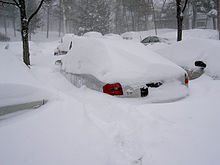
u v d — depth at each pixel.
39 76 5.30
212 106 3.19
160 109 3.06
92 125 2.34
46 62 9.29
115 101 3.16
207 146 2.11
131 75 3.33
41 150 1.80
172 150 2.08
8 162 1.64
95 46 4.17
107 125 2.54
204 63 5.86
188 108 3.13
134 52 3.89
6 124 2.00
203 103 3.33
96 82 3.58
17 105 2.14
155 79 3.39
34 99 2.26
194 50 6.33
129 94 3.25
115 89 3.25
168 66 3.62
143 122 2.67
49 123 2.11
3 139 1.84
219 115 2.85
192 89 4.54
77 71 4.34
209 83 4.95
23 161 1.66
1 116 2.05
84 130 2.18
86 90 3.79
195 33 19.42
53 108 2.32
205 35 18.73
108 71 3.47
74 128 2.16
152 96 3.33
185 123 2.65
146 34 25.16
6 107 2.08
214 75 5.57
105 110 2.94
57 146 1.87
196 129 2.48
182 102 3.37
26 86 2.29
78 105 2.61
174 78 3.58
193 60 6.04
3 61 2.81
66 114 2.32
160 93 3.38
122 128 2.51
